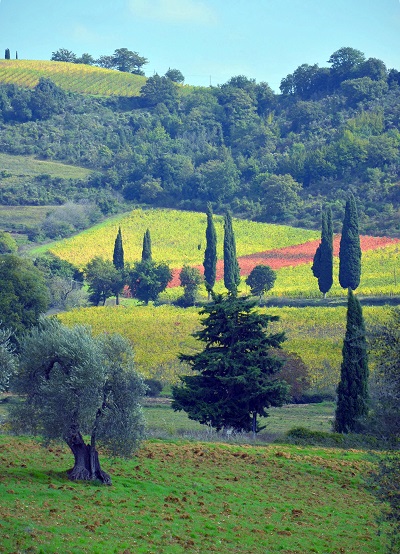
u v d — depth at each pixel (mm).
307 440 145375
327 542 96188
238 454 131125
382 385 83250
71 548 80062
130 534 87375
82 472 104250
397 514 80188
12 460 110688
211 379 164625
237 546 90438
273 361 164250
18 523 83188
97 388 101750
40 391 103312
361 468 128250
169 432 150125
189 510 100438
